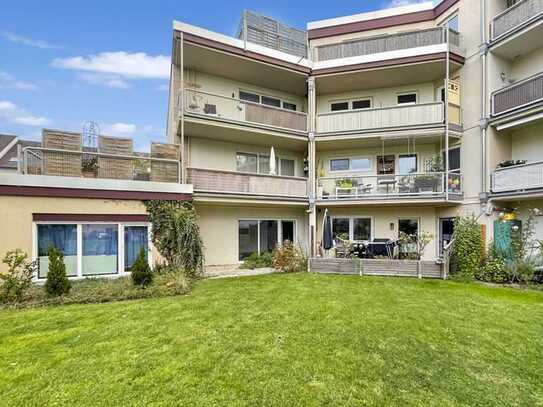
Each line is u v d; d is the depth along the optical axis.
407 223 16.05
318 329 5.99
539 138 12.61
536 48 13.00
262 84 16.94
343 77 15.80
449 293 9.12
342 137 15.55
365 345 5.32
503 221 12.32
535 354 5.10
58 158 10.12
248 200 14.40
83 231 10.26
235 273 12.91
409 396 3.91
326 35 17.67
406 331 5.96
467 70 14.23
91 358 4.77
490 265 11.48
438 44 14.09
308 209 16.17
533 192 11.31
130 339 5.48
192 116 13.48
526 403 3.84
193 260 11.25
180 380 4.18
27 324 6.21
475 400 3.87
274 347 5.18
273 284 10.21
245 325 6.18
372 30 17.06
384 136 14.95
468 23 14.25
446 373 4.48
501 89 12.67
